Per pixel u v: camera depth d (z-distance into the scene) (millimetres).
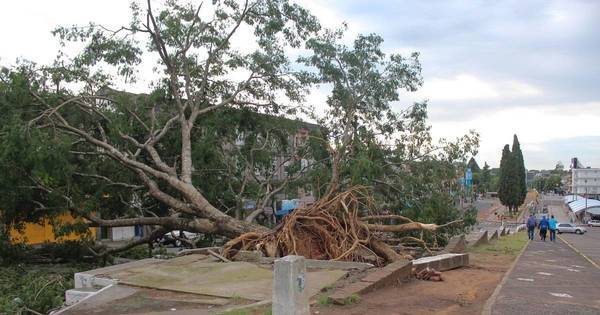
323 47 20859
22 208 19625
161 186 20672
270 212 23891
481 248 20578
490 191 125250
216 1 20031
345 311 7605
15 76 17125
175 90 19141
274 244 13102
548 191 171375
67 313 7824
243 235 13602
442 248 17469
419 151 20688
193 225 18297
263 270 10695
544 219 31281
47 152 15758
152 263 11703
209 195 20609
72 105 19281
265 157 21797
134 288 9312
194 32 19953
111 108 20203
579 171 75000
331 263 11320
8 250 20109
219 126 20703
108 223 19266
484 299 9031
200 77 21094
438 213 19391
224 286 9242
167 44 19672
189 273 10391
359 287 8953
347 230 13906
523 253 19203
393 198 20328
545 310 7828
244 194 22172
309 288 8930
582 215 84188
